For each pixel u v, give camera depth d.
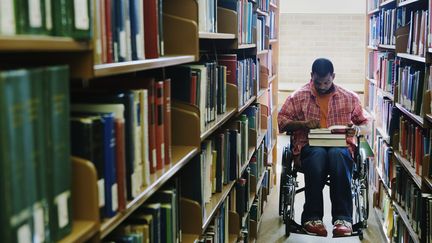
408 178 3.36
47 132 0.93
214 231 2.47
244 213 3.38
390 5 4.75
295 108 4.12
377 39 5.23
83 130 1.12
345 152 3.78
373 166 5.04
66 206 1.02
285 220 3.86
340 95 4.09
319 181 3.71
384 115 4.55
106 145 1.19
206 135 2.19
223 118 2.61
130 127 1.35
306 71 7.92
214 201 2.53
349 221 3.71
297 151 3.99
